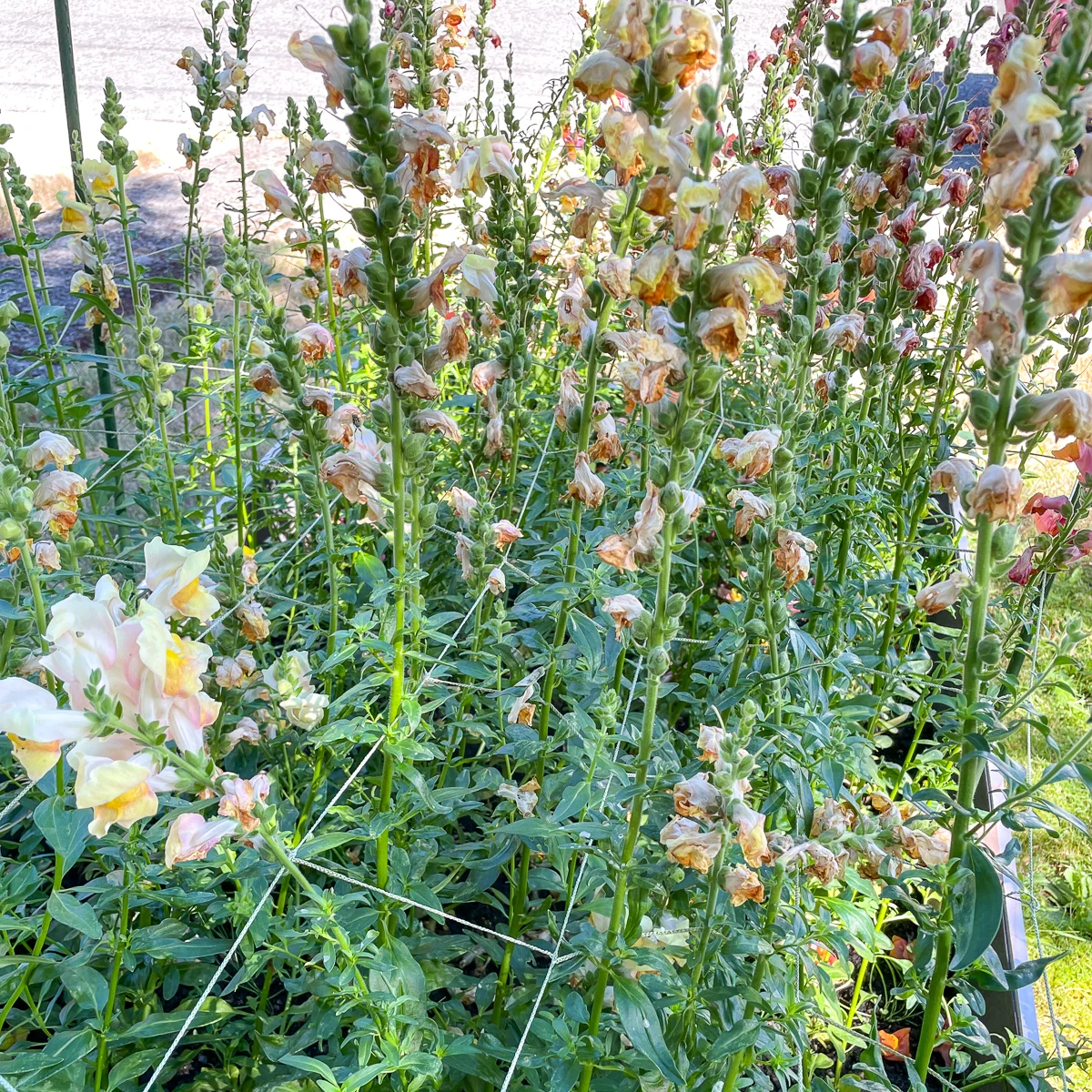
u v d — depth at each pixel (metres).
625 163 2.00
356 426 2.65
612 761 2.44
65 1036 2.18
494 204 3.05
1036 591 3.15
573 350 4.17
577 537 2.94
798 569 2.51
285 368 2.59
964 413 4.10
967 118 3.80
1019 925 3.32
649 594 3.31
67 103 4.43
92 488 3.85
